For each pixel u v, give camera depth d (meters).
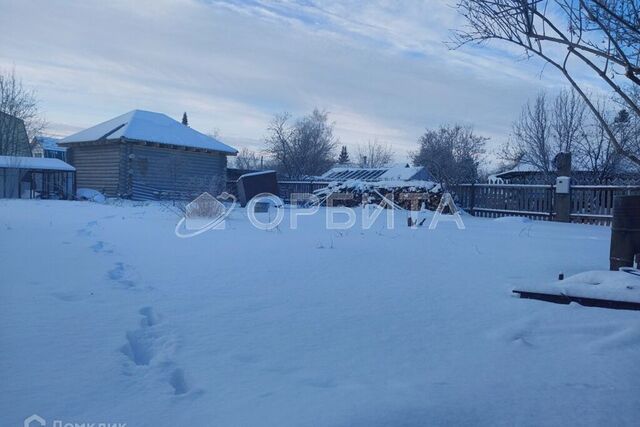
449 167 25.20
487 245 9.89
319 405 3.04
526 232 12.72
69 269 6.57
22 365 3.50
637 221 6.43
